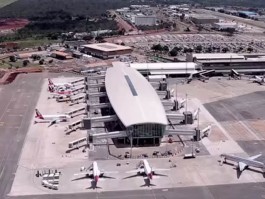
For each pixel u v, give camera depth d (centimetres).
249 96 19762
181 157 13200
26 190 11175
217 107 18112
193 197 10812
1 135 15000
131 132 14025
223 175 11994
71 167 12494
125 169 12362
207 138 14712
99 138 14250
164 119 14462
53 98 19538
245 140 14500
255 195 10900
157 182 11600
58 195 10931
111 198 10781
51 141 14475
